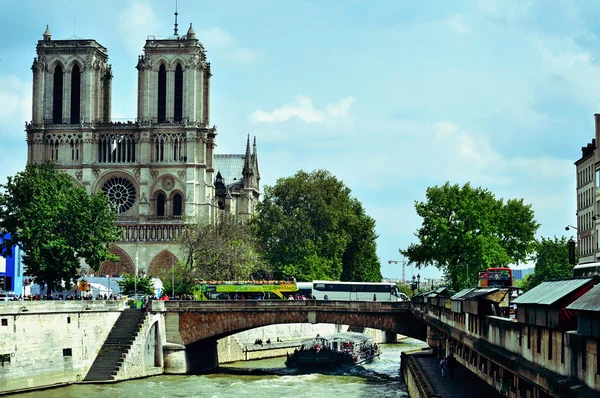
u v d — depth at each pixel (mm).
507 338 59875
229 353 159000
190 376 132625
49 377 115562
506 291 79812
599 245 140125
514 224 168750
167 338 139500
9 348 108062
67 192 144125
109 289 170375
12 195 134750
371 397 110000
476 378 103125
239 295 166000
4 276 145625
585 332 39625
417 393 90938
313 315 138625
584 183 154250
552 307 46188
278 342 177875
